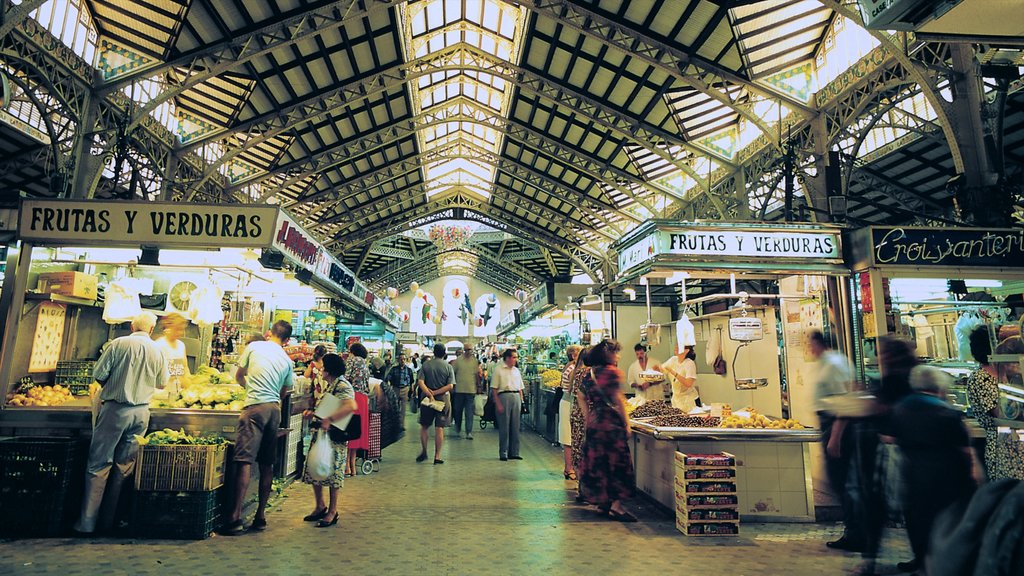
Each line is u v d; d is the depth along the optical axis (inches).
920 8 105.0
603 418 194.4
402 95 679.1
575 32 510.6
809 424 217.3
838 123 460.4
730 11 410.3
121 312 212.2
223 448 170.7
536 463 307.6
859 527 156.1
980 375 156.2
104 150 451.2
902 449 112.4
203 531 160.4
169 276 249.8
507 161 890.1
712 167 690.8
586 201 919.7
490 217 1189.7
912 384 118.8
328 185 874.1
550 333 847.1
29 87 398.3
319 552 150.5
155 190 583.8
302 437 259.3
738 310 252.8
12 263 192.7
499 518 189.2
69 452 163.3
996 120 307.9
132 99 458.9
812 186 474.3
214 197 695.7
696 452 191.6
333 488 179.3
